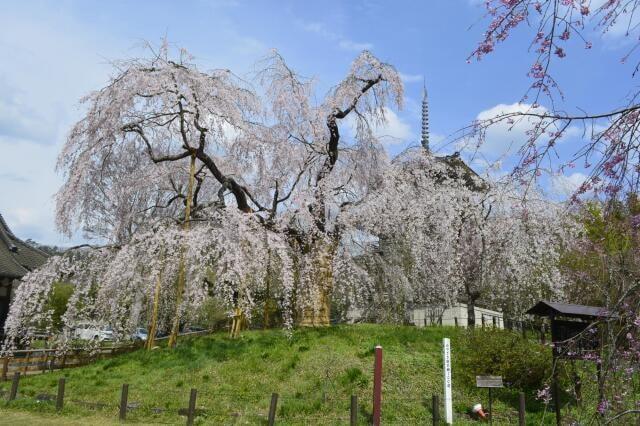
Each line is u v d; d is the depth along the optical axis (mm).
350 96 15859
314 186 15461
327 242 14594
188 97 13852
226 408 9555
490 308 19859
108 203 16625
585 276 10219
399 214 15047
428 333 13484
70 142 13773
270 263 14023
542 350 10414
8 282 19203
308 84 15984
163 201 18188
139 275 13422
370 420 8820
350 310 19312
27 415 9516
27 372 14164
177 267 13531
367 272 15805
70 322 13742
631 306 3410
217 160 17172
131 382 11367
